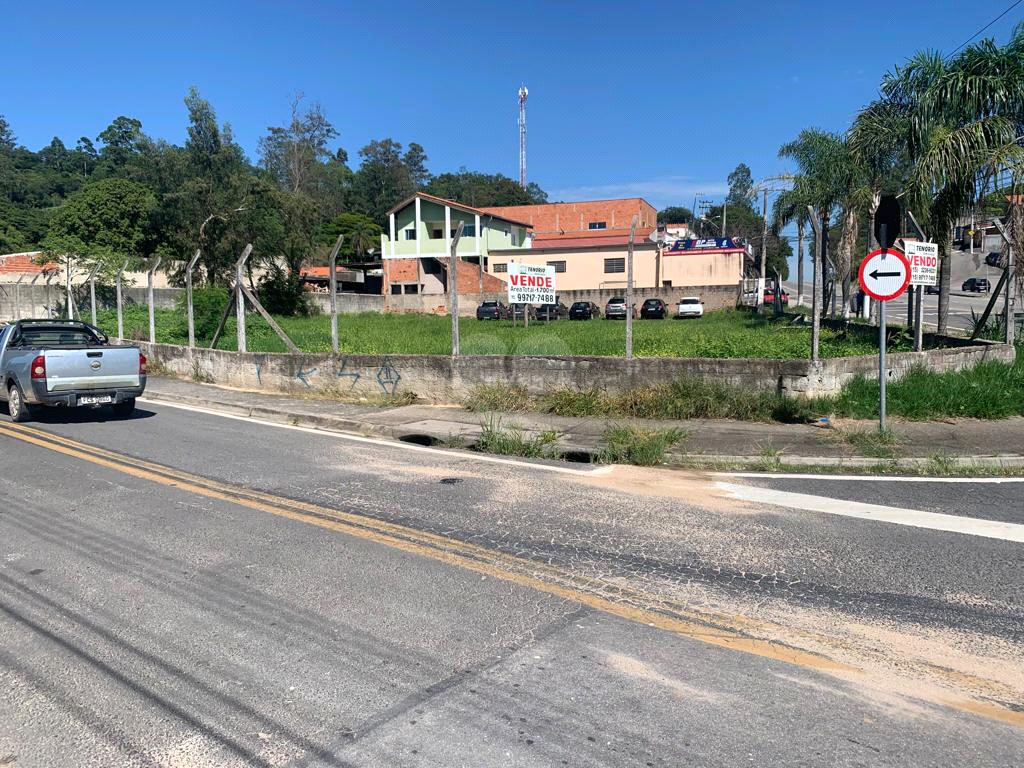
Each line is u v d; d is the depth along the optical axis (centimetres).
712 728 334
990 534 606
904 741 324
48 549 580
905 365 1240
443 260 5600
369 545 586
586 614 457
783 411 1097
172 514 673
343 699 360
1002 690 368
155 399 1549
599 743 323
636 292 5172
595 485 786
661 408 1152
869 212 2320
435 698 360
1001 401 1100
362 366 1417
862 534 608
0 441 1038
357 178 9919
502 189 10838
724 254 5322
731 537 603
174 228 4350
